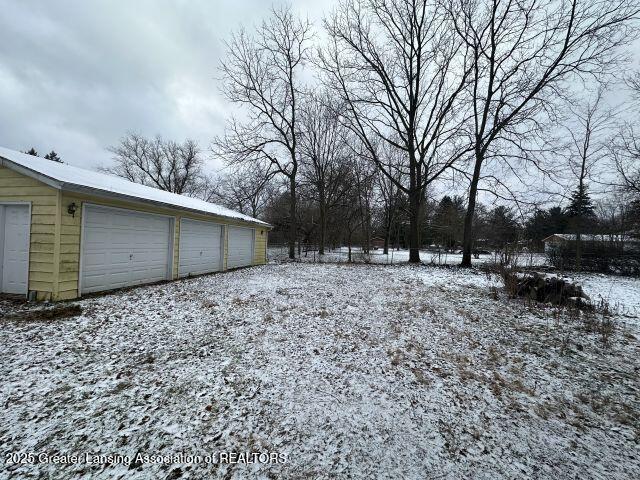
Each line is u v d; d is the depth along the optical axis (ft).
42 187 19.99
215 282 30.25
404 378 10.98
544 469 6.86
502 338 15.70
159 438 7.41
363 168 77.71
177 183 119.75
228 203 89.81
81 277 21.49
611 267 46.26
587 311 21.34
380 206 98.68
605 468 6.98
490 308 21.94
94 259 22.81
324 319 17.80
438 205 123.34
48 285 19.81
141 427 7.79
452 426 8.31
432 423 8.39
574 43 41.86
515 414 9.02
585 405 9.68
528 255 40.37
